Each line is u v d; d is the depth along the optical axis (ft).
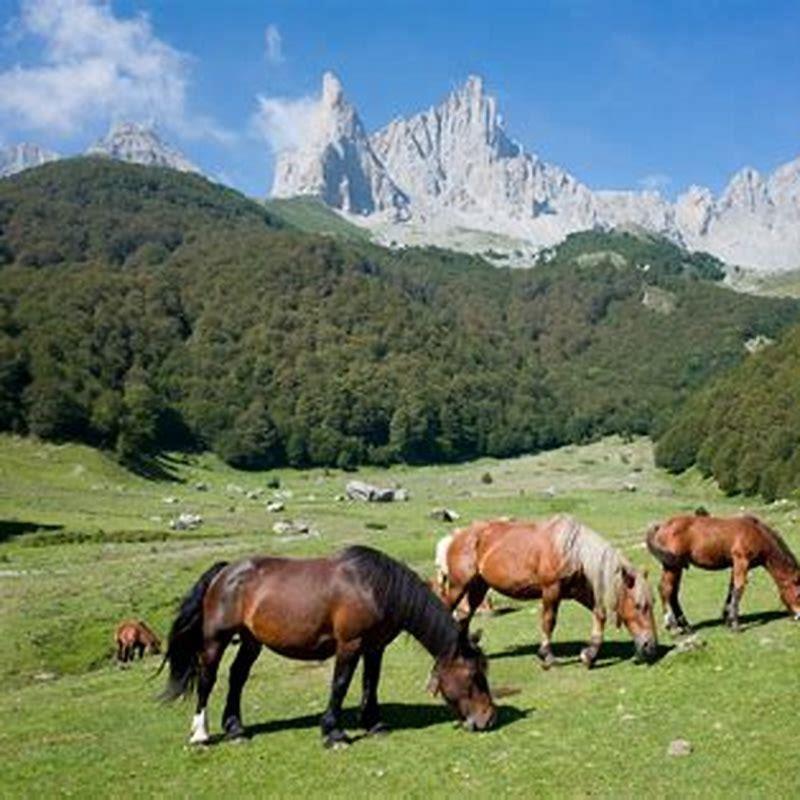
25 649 142.00
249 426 647.15
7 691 111.45
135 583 190.29
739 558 72.02
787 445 422.41
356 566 54.39
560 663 68.90
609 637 78.33
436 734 54.65
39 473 480.23
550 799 43.78
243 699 69.92
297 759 52.21
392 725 57.41
